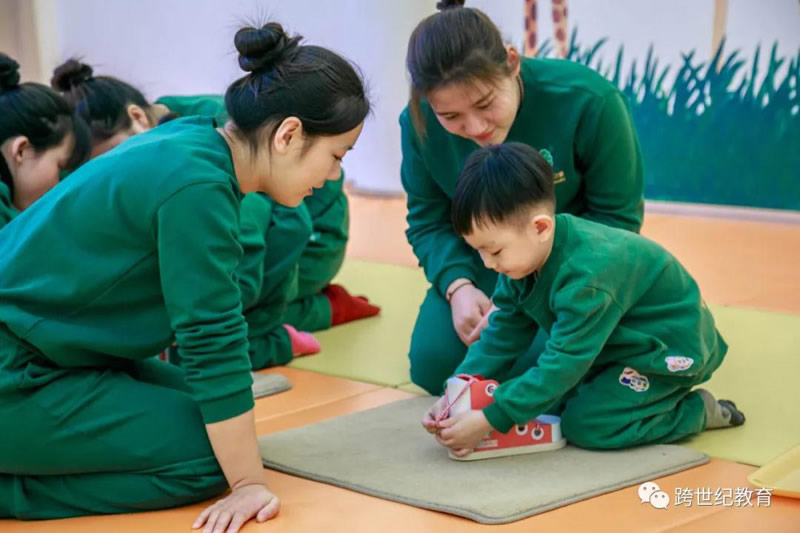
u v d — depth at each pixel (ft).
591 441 5.51
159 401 4.89
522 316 5.73
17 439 4.67
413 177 6.95
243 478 4.77
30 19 15.75
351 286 9.86
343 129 4.82
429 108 6.51
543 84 6.29
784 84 11.53
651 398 5.52
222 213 4.65
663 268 5.57
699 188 12.40
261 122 4.76
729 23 11.80
